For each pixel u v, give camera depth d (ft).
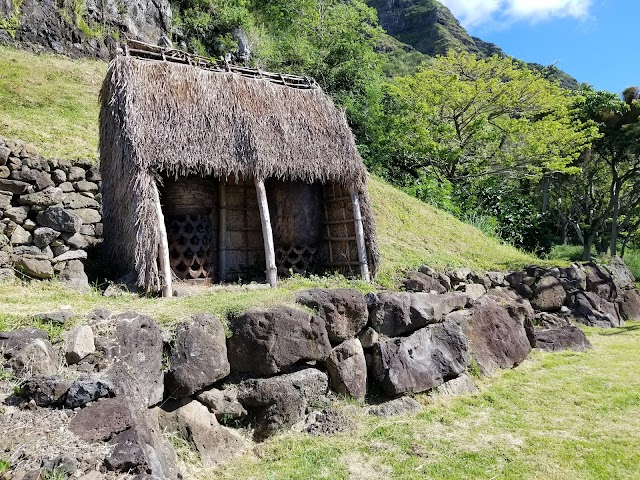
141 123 18.35
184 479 11.67
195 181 21.66
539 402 17.72
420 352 17.88
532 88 56.65
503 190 59.62
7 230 17.63
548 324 27.30
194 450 12.54
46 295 15.80
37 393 9.84
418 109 56.70
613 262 35.88
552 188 78.54
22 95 33.88
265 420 14.19
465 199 52.75
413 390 17.15
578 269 31.12
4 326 11.35
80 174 21.61
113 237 20.39
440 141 57.26
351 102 52.85
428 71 59.36
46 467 8.41
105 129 20.97
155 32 49.80
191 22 52.75
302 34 61.21
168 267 17.42
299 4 63.05
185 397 13.03
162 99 19.36
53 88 36.50
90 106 35.88
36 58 40.32
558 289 29.63
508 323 22.56
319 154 22.24
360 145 50.49
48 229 18.15
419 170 55.31
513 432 15.29
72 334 11.43
